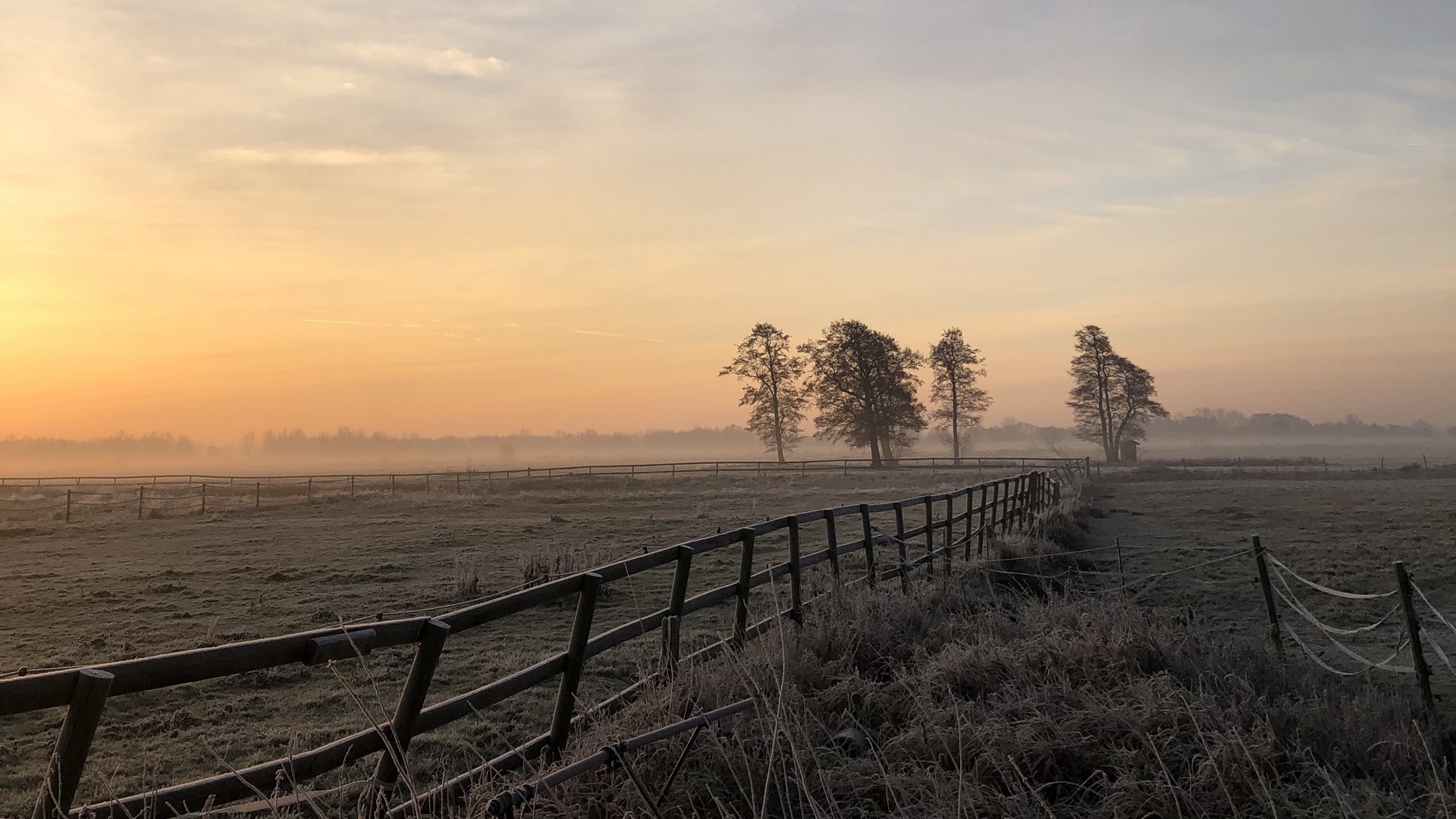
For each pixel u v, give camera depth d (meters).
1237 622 11.27
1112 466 73.38
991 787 4.43
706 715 4.43
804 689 6.02
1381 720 5.65
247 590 15.12
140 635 11.60
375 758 6.12
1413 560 16.39
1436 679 7.87
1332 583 14.27
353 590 14.95
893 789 4.37
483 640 10.77
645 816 4.11
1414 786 4.68
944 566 12.20
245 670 3.20
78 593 14.86
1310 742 5.20
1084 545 18.86
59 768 2.69
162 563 18.83
